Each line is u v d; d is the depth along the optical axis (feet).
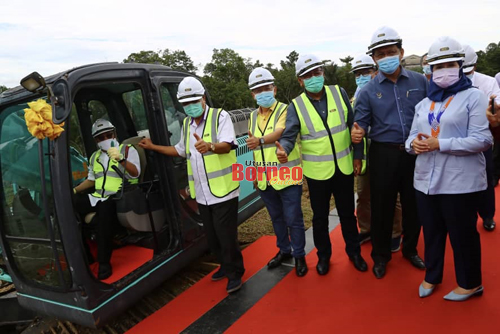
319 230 9.50
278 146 8.11
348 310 8.05
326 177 8.78
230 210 9.15
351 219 9.42
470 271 7.47
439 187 7.21
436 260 7.83
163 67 10.76
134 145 10.42
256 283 9.89
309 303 8.54
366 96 8.55
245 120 15.06
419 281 8.77
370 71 11.67
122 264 9.57
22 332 10.59
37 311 9.02
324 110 8.78
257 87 9.07
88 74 7.89
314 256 11.02
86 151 11.17
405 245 9.63
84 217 10.21
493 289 7.98
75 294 7.92
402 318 7.48
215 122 8.89
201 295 9.82
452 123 6.91
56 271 8.34
